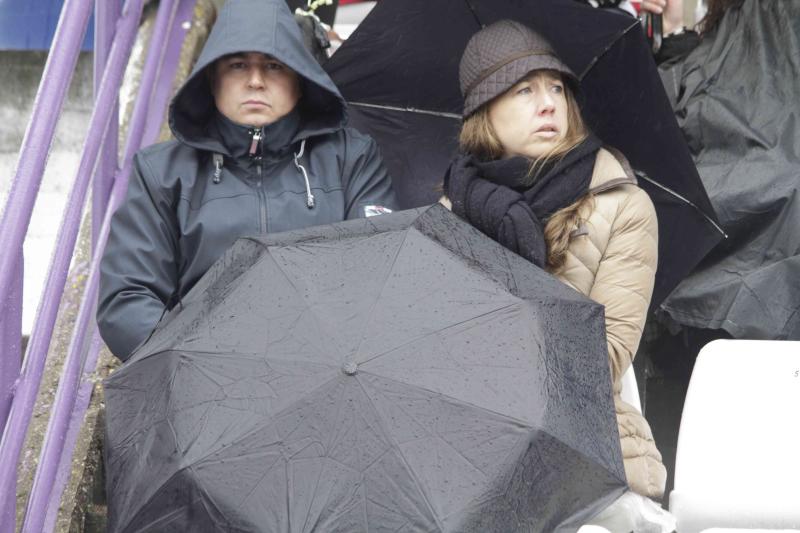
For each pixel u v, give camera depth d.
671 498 12.59
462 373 9.28
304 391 9.14
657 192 14.43
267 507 8.76
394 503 8.70
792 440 12.49
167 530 8.98
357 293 9.81
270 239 10.63
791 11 15.64
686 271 14.49
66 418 12.45
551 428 9.11
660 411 16.39
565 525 9.11
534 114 12.77
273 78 12.84
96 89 14.41
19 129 19.58
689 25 20.11
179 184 12.80
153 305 12.18
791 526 12.43
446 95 14.98
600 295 12.48
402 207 15.01
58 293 12.05
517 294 9.95
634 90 13.98
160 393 9.59
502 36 12.93
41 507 11.85
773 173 14.98
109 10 14.24
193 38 19.53
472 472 8.84
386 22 14.38
